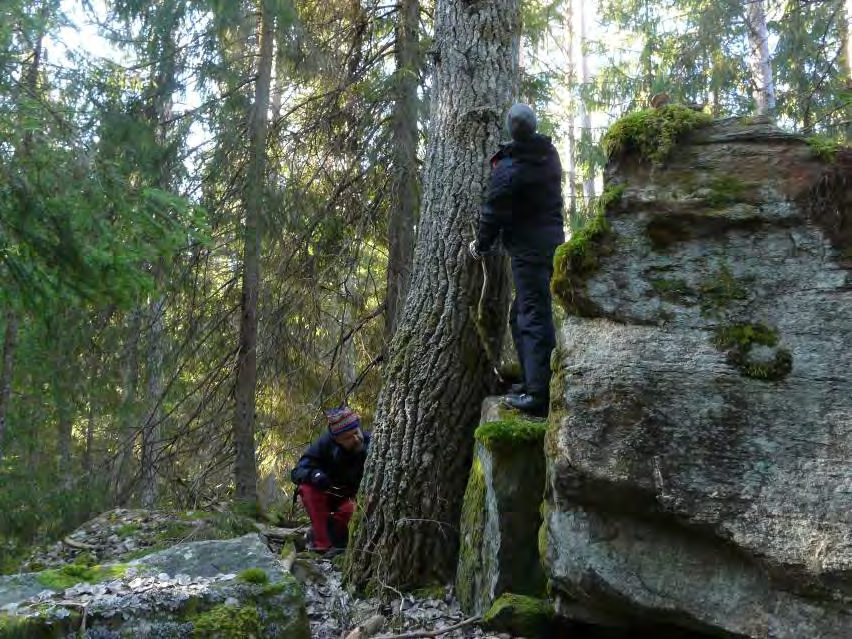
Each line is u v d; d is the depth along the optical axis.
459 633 3.87
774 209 3.36
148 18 8.22
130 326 8.38
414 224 7.82
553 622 3.76
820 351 3.18
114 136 7.26
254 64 8.70
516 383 5.07
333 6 8.77
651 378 3.37
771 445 3.15
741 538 3.11
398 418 4.93
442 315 4.99
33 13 5.36
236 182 8.28
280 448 9.03
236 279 8.48
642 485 3.28
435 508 4.75
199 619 3.06
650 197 3.55
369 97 8.02
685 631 3.52
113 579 3.43
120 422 8.66
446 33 5.46
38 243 5.02
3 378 8.09
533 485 3.99
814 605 3.01
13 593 3.25
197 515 6.40
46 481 8.46
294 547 5.54
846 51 8.70
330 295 8.57
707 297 3.40
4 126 4.77
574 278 3.60
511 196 4.38
